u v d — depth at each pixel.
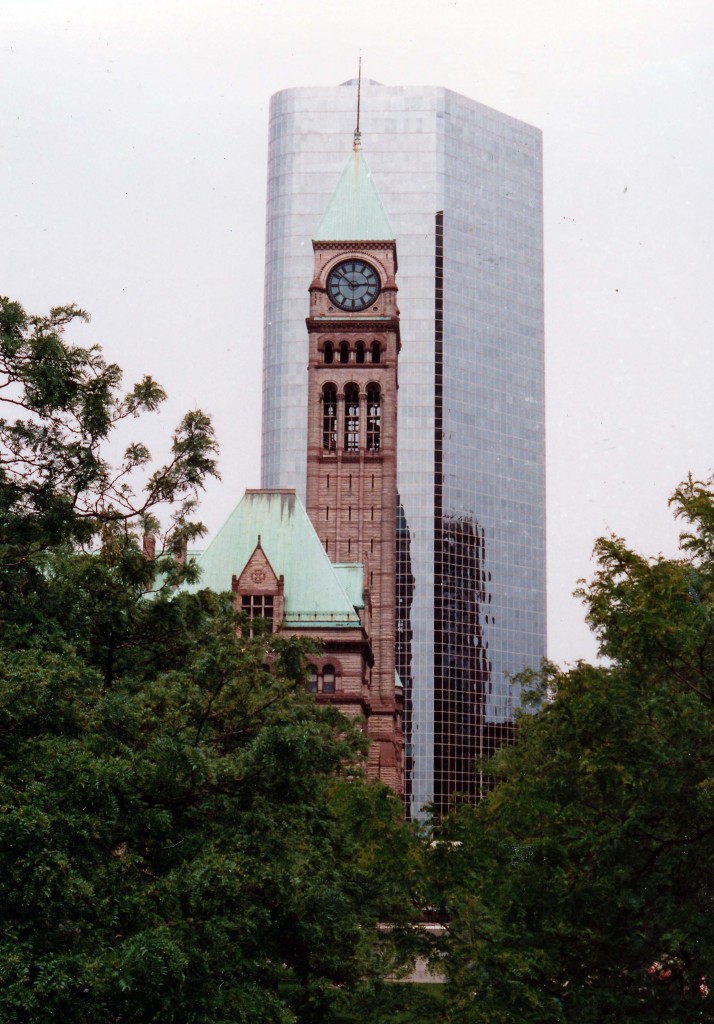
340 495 162.75
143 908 40.19
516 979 40.31
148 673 57.59
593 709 41.00
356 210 168.50
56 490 48.47
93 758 40.78
